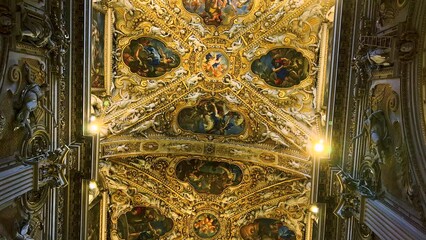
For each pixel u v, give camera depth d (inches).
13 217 365.1
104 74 589.0
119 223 649.0
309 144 573.9
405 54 333.1
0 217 346.3
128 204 636.1
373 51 379.6
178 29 619.5
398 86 348.8
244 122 647.1
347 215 414.9
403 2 349.1
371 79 404.5
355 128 442.9
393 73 354.9
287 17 589.0
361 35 415.2
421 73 327.6
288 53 611.2
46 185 411.5
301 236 616.7
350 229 437.4
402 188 338.3
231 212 663.8
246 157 633.6
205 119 654.5
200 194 666.2
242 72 640.4
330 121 479.8
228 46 631.8
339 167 471.8
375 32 395.2
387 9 374.3
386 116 374.6
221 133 655.1
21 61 359.6
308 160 573.9
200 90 652.1
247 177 645.9
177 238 673.6
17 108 358.0
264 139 634.8
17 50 350.9
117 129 603.2
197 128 657.6
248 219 655.8
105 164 591.5
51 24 395.5
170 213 665.6
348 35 450.3
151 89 641.0
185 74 645.9
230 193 660.1
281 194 627.8
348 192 419.8
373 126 383.9
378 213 358.9
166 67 641.0
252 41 619.8
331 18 539.2
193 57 639.8
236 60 636.7
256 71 635.5
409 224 312.0
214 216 672.4
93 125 493.7
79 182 475.2
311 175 526.3
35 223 400.2
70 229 471.5
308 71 600.4
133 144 619.2
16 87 354.9
